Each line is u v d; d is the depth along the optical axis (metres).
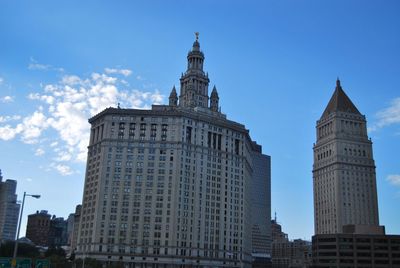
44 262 99.69
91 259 184.12
